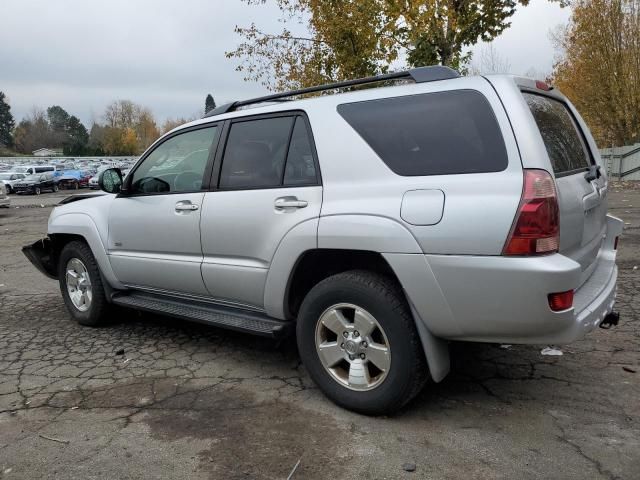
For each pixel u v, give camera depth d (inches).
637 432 116.0
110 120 4635.8
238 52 525.7
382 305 118.7
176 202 161.0
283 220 134.3
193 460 110.7
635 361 153.1
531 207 103.7
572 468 103.7
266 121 146.5
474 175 109.9
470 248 107.7
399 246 114.6
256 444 116.0
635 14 987.3
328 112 133.3
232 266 146.8
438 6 400.2
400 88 125.8
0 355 174.7
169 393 142.6
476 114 113.0
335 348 129.0
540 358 157.4
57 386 148.9
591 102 1092.5
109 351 176.4
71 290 207.8
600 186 143.0
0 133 5064.0
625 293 219.0
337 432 119.9
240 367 159.6
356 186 123.9
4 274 316.2
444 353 120.6
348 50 466.9
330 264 137.5
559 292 104.0
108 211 185.3
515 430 118.4
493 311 108.1
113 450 115.2
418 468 105.5
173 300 173.8
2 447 117.6
